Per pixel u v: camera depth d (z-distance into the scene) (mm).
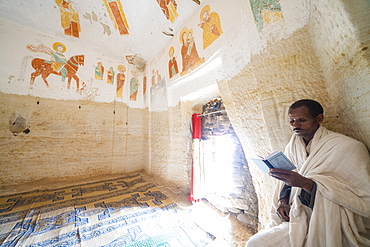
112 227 1849
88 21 3373
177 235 1760
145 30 3494
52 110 3391
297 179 820
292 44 1307
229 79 1954
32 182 3115
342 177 792
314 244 746
